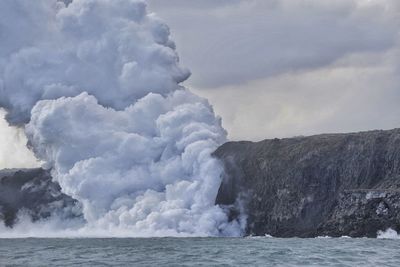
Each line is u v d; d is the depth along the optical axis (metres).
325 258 199.00
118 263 196.75
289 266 180.62
